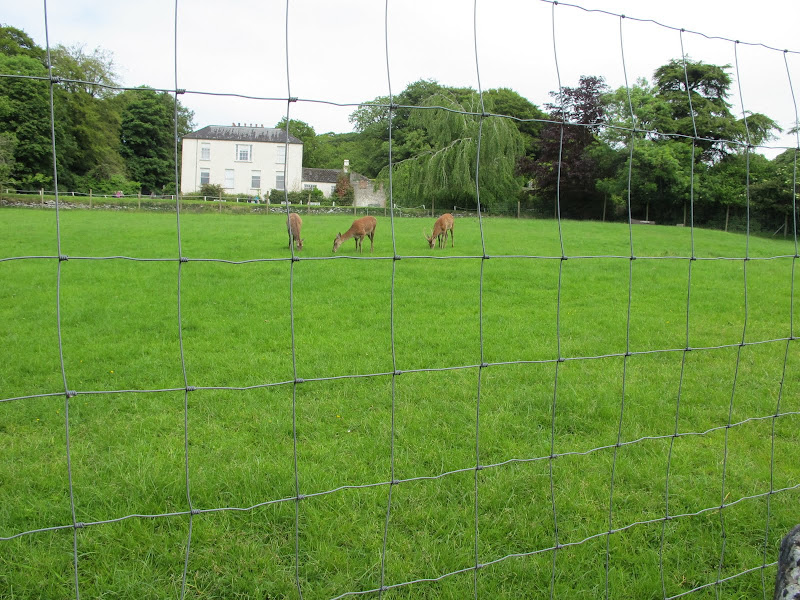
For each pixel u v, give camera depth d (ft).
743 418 14.49
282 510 9.88
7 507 9.73
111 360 18.13
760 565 9.20
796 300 29.86
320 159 173.17
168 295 27.32
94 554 8.77
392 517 9.91
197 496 10.23
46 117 80.53
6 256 38.17
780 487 11.23
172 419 13.50
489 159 87.10
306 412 14.05
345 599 8.16
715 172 68.28
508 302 28.02
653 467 11.71
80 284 29.35
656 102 79.36
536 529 9.70
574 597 8.37
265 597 8.19
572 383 16.40
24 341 19.65
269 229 60.08
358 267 36.52
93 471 11.01
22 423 13.24
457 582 8.47
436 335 21.59
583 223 82.23
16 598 7.90
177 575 8.45
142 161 119.24
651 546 9.56
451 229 53.47
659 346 20.89
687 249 51.65
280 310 25.07
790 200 56.54
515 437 13.09
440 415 14.02
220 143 128.26
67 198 82.53
